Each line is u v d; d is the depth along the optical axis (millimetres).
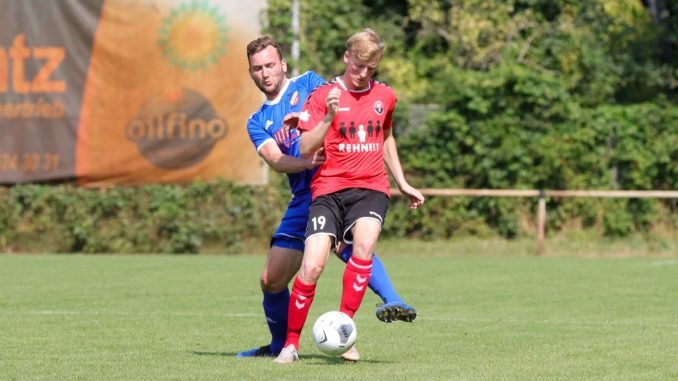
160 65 66688
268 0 66750
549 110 70250
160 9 66688
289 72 67375
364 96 25156
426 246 68125
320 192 25109
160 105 66812
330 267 57750
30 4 67062
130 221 67938
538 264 59281
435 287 46844
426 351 28047
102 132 67188
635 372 23953
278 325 26938
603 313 37531
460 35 81062
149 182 67438
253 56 26234
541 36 81625
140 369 24156
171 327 33500
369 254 24500
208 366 24641
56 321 35000
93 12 66688
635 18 84062
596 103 80250
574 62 80500
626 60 82500
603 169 70750
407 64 82500
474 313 37594
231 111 66688
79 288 46094
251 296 42906
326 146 25047
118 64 66750
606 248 67812
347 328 23984
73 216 67750
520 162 70062
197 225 67375
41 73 67125
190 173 67125
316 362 25469
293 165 25047
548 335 31594
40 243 68500
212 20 66438
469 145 70562
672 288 46406
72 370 24062
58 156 67375
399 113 70375
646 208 70250
